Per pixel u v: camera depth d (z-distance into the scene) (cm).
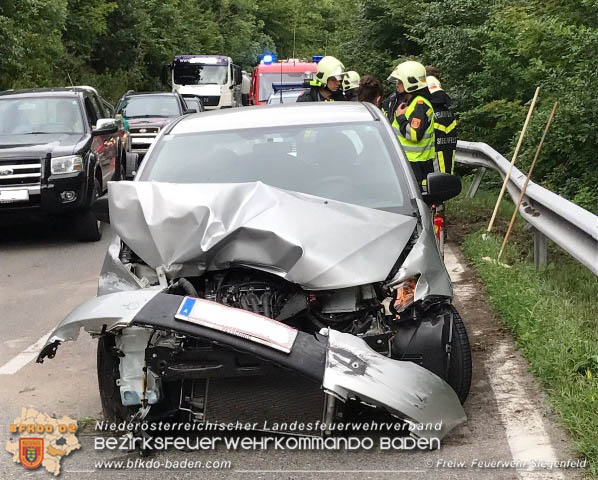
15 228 1460
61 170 1259
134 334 474
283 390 478
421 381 462
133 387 473
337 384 435
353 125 651
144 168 624
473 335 698
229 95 4088
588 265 643
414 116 892
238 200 530
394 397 445
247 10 6981
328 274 484
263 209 522
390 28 2609
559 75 1165
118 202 542
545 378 568
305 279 483
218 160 624
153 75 5025
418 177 900
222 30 6594
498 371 604
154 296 467
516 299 726
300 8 6631
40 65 3031
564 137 1117
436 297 498
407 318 492
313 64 3212
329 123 652
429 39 1841
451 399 473
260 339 448
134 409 501
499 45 1539
